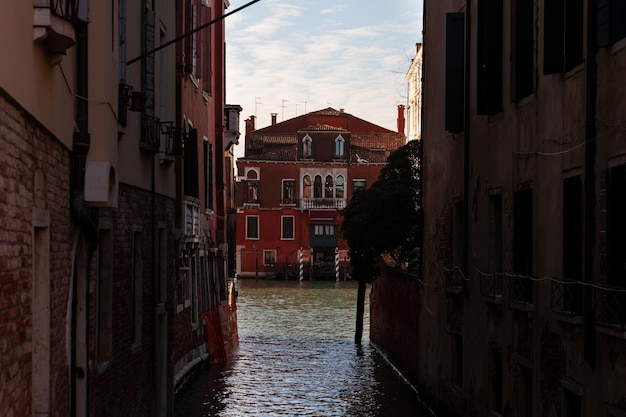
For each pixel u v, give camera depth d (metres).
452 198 15.87
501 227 13.05
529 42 11.50
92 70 7.86
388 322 25.25
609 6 8.51
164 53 14.58
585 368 9.27
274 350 27.16
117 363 10.55
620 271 8.50
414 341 20.05
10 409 5.18
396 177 25.72
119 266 10.62
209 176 23.92
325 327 34.62
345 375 22.28
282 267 70.00
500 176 12.65
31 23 5.45
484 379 13.43
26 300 5.63
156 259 13.29
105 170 7.83
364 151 71.12
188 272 19.98
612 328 8.34
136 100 10.91
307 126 72.31
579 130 9.50
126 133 11.02
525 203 11.63
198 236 20.44
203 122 22.58
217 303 25.38
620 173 8.43
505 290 12.31
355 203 25.92
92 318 9.27
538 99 10.95
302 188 70.25
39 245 6.40
